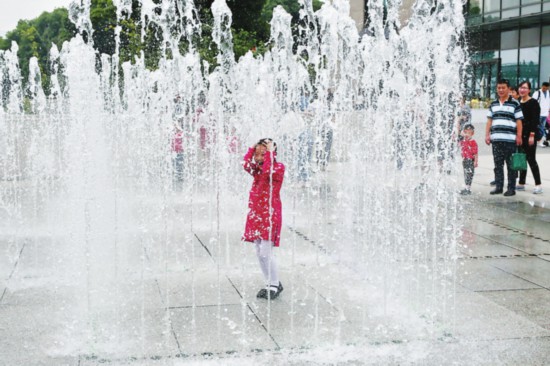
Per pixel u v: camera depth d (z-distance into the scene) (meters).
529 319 5.67
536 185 12.81
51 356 4.84
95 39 24.22
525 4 32.41
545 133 21.86
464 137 12.94
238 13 38.56
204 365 4.68
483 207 11.31
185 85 15.46
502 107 12.45
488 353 4.93
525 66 34.22
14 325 5.49
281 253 7.91
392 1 11.21
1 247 8.23
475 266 7.41
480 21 35.19
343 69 12.47
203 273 7.05
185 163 15.10
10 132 17.70
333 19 11.70
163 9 12.27
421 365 4.71
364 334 5.29
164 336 5.22
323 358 4.81
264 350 4.95
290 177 14.22
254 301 6.10
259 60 15.41
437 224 9.80
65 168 14.74
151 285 6.61
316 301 6.11
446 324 5.53
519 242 8.61
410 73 11.57
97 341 5.12
